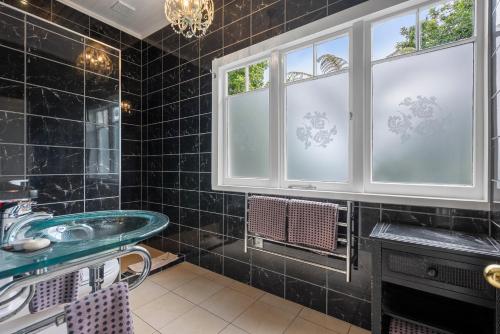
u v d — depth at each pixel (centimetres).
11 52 165
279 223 163
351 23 154
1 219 108
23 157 171
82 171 200
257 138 199
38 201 177
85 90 201
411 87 139
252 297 183
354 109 153
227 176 217
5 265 63
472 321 102
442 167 131
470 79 124
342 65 161
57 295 91
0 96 161
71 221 124
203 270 227
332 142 165
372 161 150
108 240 84
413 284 102
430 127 134
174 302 176
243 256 204
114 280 140
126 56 272
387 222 140
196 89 233
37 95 176
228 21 209
